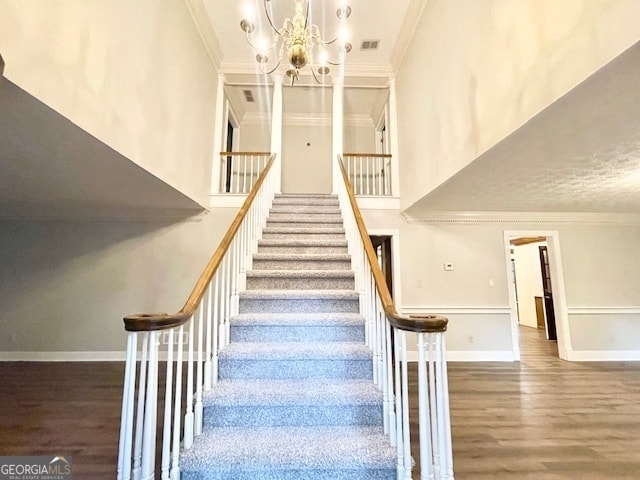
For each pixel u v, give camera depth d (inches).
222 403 78.0
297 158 291.7
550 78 80.4
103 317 201.8
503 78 99.3
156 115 134.3
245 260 129.4
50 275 204.1
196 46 180.5
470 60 119.0
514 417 114.7
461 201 179.8
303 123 295.7
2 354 197.0
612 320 212.8
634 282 216.8
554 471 81.7
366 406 79.0
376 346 85.9
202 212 207.3
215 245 207.5
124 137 111.7
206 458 65.9
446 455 59.6
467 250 214.5
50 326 200.1
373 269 87.4
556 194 165.2
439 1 146.9
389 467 66.4
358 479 66.1
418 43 175.6
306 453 67.6
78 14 89.6
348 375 90.9
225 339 97.7
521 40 91.1
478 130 113.3
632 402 130.0
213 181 211.0
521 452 90.6
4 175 133.8
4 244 205.8
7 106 79.3
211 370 86.5
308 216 185.0
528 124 89.9
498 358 205.2
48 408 118.9
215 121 215.9
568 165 121.3
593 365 192.9
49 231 207.6
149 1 128.3
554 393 140.8
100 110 99.0
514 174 132.0
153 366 60.5
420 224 215.2
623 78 69.5
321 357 90.9
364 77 223.8
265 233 166.2
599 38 66.9
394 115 221.6
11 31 69.4
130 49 115.0
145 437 58.9
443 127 142.2
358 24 189.8
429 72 159.2
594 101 78.7
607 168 124.6
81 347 198.8
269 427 77.9
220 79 220.5
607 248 219.1
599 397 135.8
